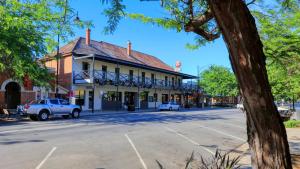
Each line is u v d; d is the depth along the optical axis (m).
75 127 17.03
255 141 3.61
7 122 20.58
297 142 11.97
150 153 9.70
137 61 47.81
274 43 11.53
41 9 19.20
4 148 10.01
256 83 3.29
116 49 48.25
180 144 11.78
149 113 33.12
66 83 36.50
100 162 8.20
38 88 31.20
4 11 17.95
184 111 39.75
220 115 31.84
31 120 22.38
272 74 16.22
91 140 12.10
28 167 7.44
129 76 43.78
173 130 16.47
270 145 3.51
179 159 8.90
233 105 70.50
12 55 19.14
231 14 3.08
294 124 19.02
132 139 12.65
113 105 40.72
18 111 23.45
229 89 68.69
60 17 19.50
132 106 39.22
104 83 37.72
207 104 69.88
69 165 7.74
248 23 3.16
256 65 3.24
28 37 19.31
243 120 25.12
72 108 24.84
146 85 46.00
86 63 38.06
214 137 14.17
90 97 38.31
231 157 9.26
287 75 16.05
